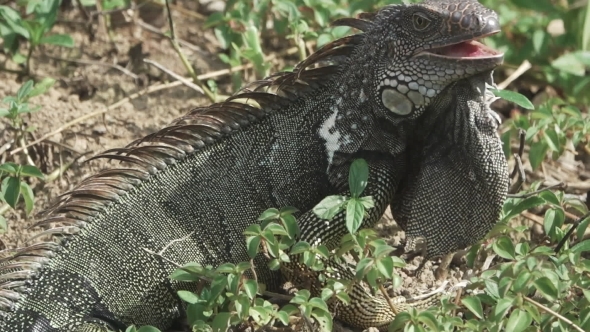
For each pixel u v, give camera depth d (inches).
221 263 400.5
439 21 370.6
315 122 406.6
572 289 396.2
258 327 379.2
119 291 383.6
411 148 403.2
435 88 375.9
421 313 349.7
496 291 362.0
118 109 544.4
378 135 396.8
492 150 384.5
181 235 395.2
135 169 397.7
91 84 565.6
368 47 394.0
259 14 560.1
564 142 469.7
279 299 418.3
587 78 551.8
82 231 389.4
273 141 407.5
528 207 409.1
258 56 525.0
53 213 390.3
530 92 594.6
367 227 398.3
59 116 531.2
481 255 444.8
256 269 406.0
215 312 374.0
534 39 571.5
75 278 380.2
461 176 390.3
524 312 351.6
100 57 590.6
